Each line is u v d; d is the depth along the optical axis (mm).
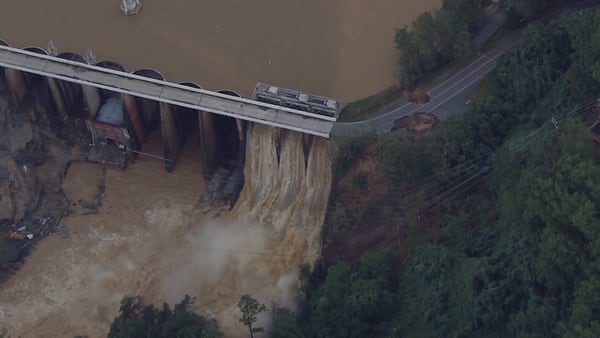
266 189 188000
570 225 145125
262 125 187250
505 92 174250
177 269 185625
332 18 196000
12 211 192250
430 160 169125
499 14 187125
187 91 186750
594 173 143750
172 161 197875
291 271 180625
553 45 171375
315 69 190375
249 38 195500
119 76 189500
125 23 199375
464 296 156500
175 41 196375
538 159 153000
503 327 151750
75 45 197875
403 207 172875
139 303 177000
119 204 194625
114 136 198625
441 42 182000
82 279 186500
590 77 159000
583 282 139625
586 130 153625
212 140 194875
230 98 185125
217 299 180625
